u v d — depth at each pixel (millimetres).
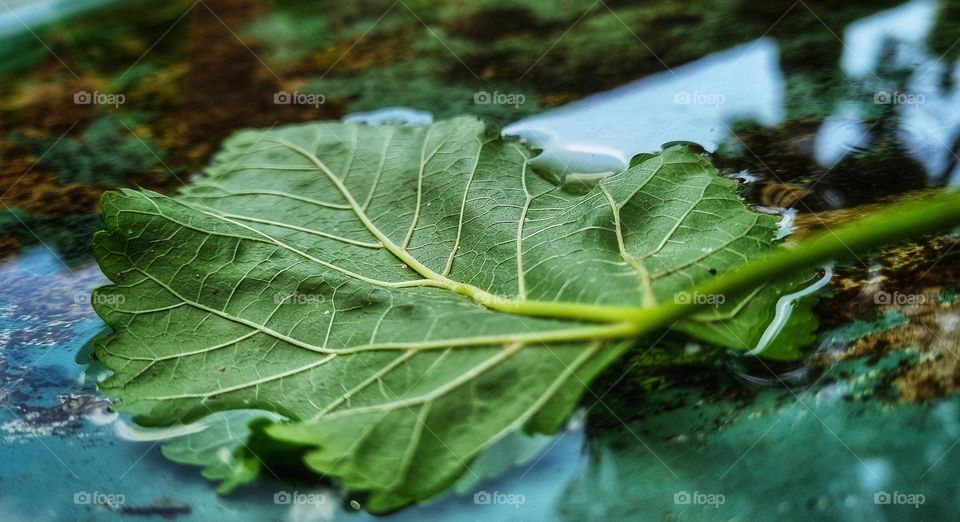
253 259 252
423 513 221
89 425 237
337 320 243
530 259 248
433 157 272
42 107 316
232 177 275
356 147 278
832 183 268
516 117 298
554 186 266
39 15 346
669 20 329
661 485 222
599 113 296
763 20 324
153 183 287
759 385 234
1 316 259
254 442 230
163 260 250
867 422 227
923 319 240
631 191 256
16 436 237
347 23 343
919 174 268
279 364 239
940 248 253
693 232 248
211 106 313
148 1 350
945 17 318
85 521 224
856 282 248
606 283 240
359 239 260
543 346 233
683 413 231
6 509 227
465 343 235
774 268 238
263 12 348
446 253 255
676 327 237
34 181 291
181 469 229
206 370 240
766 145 281
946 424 226
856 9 323
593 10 337
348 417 230
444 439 227
